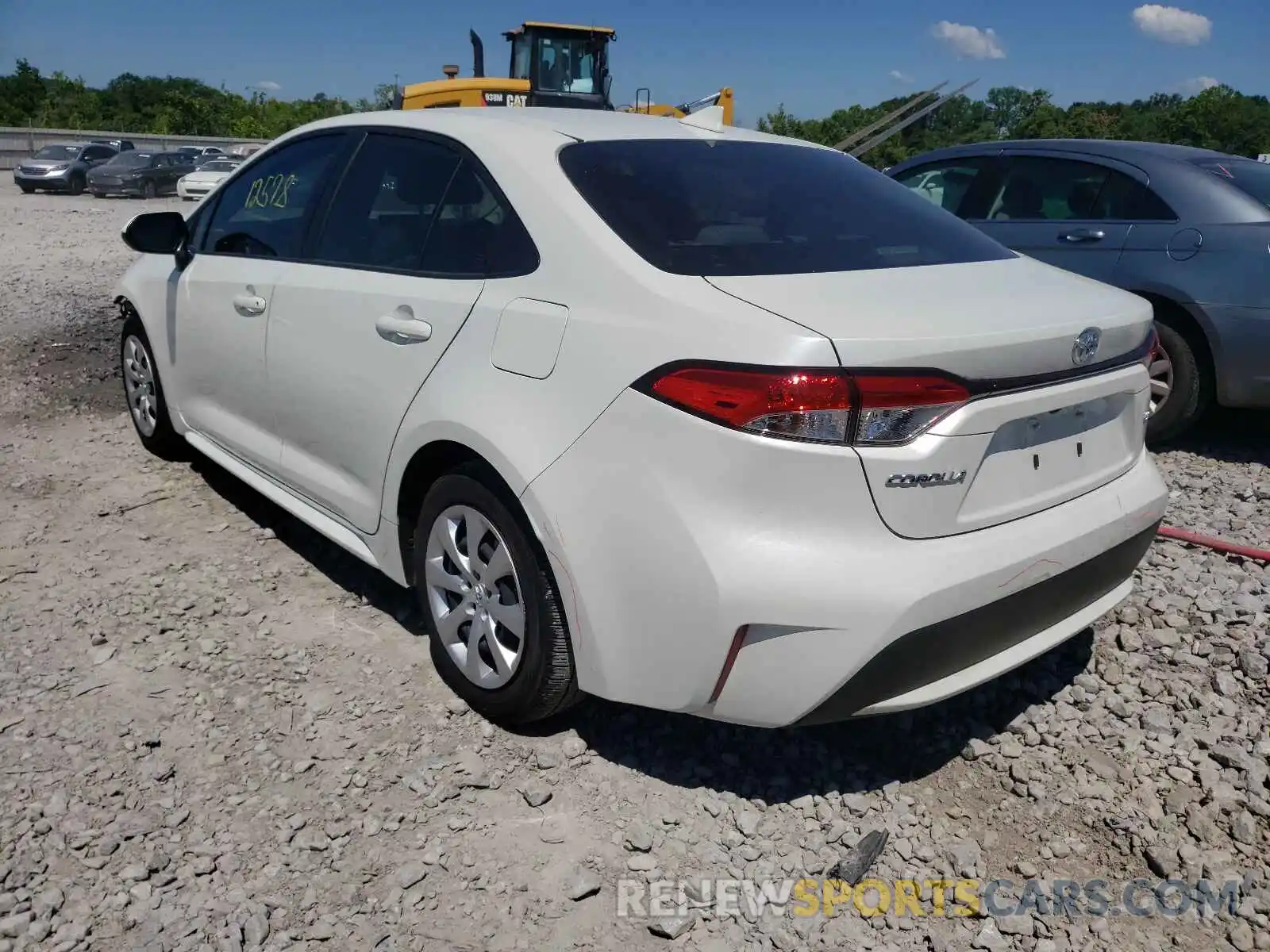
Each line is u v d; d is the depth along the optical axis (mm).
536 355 2707
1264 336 5227
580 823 2678
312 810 2684
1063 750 3029
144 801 2686
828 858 2592
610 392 2514
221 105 68562
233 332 4047
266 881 2447
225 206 4410
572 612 2648
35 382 6441
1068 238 5934
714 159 3223
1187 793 2818
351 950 2266
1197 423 5938
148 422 5098
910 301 2521
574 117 3422
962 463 2398
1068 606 2777
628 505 2477
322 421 3555
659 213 2836
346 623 3637
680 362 2400
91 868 2457
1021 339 2453
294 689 3211
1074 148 6172
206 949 2246
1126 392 2895
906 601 2324
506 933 2326
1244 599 3758
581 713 3121
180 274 4492
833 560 2318
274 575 3984
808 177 3316
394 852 2555
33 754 2848
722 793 2785
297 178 3961
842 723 3133
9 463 5086
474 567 2980
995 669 2646
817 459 2287
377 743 2959
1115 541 2830
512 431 2707
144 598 3750
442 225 3180
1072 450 2748
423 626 3635
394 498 3236
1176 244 5496
